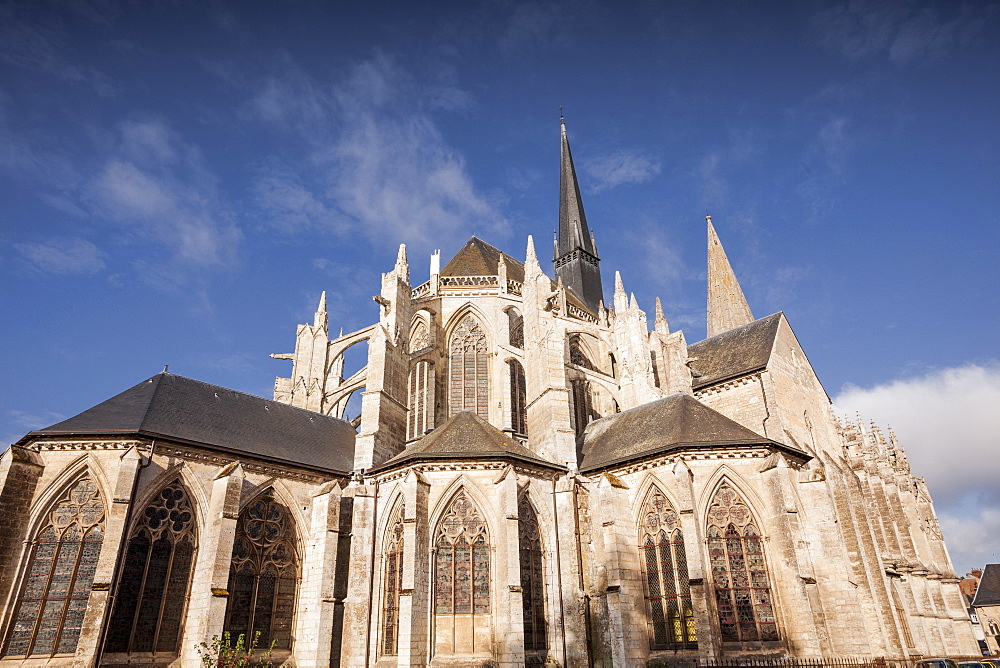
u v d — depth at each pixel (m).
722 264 91.81
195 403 39.28
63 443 32.94
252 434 39.84
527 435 49.47
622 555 35.44
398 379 46.84
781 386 50.75
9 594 29.98
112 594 30.11
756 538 34.59
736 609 33.22
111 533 30.70
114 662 29.83
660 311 58.59
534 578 35.50
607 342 57.22
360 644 34.50
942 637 53.47
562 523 37.28
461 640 32.34
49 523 31.92
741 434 36.94
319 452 42.53
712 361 56.31
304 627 35.97
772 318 56.47
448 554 34.03
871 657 34.22
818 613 31.88
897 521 55.22
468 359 53.66
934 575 57.03
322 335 56.31
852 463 52.56
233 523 33.69
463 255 64.44
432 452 35.88
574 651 34.34
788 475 34.38
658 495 36.84
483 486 35.31
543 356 46.06
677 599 34.41
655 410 43.69
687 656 32.88
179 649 32.34
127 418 34.84
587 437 47.16
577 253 86.81
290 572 37.53
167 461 34.19
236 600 34.81
